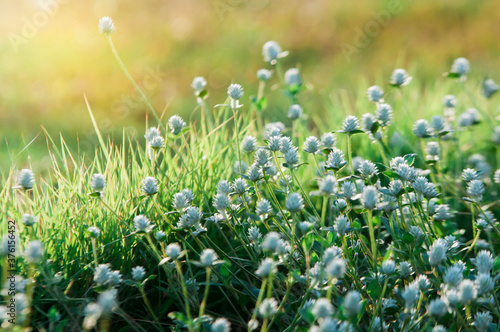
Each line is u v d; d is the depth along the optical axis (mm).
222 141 1354
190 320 1062
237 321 1170
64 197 1209
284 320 1136
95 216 1197
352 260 1144
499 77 2059
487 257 1086
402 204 1148
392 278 1124
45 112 2109
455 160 1408
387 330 1105
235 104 1222
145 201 1215
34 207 1192
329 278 1069
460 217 1326
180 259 1203
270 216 1125
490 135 1473
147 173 1247
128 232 1186
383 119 1234
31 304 1114
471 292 1045
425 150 1278
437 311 1048
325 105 1771
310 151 1175
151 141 1188
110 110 2156
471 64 2391
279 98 2127
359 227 1144
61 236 1165
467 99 1609
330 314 1031
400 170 1123
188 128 1232
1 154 1561
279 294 1166
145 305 1181
